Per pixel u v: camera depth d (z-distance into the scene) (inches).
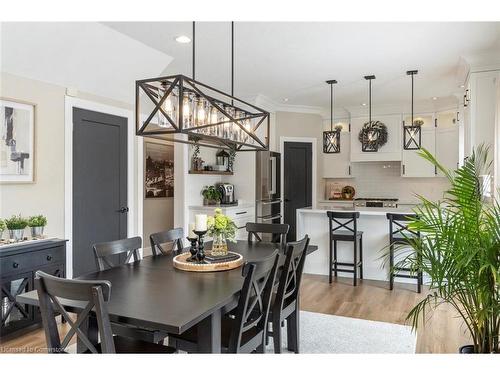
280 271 105.3
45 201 148.3
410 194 291.4
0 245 121.9
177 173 234.2
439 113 270.7
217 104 105.3
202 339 76.7
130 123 191.0
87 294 62.5
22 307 124.2
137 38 153.9
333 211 193.3
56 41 137.3
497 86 159.6
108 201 177.5
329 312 150.6
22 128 139.1
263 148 122.5
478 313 77.0
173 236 132.6
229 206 235.6
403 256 189.5
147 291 81.1
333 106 285.0
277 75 204.7
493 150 165.9
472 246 77.0
